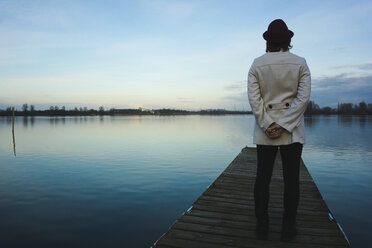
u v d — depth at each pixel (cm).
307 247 216
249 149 1092
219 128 3741
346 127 3662
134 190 638
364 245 356
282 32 210
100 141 1902
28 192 619
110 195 595
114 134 2570
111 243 362
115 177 780
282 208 323
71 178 768
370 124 4550
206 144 1738
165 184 700
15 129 3400
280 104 205
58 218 457
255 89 210
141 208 510
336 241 228
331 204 536
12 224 430
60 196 589
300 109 199
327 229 256
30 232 399
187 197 582
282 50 214
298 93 203
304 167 666
